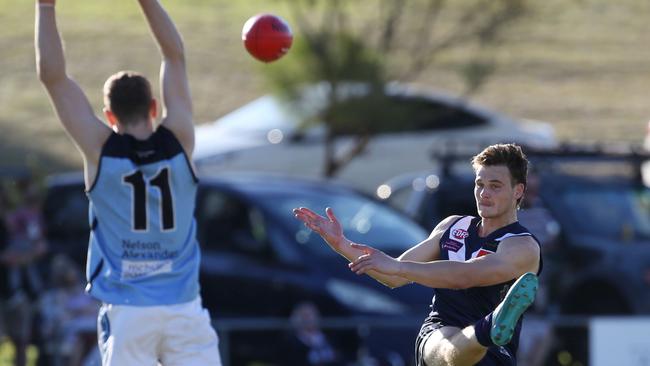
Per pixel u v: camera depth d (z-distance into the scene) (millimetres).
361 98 58781
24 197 39719
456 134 66688
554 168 47906
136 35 122438
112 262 21047
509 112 98750
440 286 18891
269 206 41812
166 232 21047
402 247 42062
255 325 36094
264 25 22266
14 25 125500
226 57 115188
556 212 44188
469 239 19797
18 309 37750
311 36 59281
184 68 22000
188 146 21469
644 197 46094
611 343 36594
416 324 37250
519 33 68812
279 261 40312
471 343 18578
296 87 59312
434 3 63750
